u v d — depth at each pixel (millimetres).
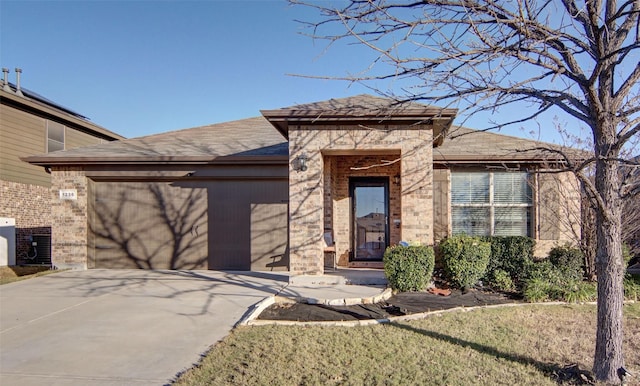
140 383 3811
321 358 4340
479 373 4039
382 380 3832
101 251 10883
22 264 13914
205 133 13188
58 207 10797
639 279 8461
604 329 3912
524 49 3768
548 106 4293
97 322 5730
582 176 3684
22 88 17500
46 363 4305
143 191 10922
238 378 3832
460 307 6691
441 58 3822
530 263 8289
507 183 10344
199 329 5391
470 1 3684
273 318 5977
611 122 3855
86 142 17688
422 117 7895
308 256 8336
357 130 8422
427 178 8234
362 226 11055
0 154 13383
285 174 10445
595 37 3660
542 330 5480
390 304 6773
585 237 8602
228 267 10602
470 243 8031
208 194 10773
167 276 9484
